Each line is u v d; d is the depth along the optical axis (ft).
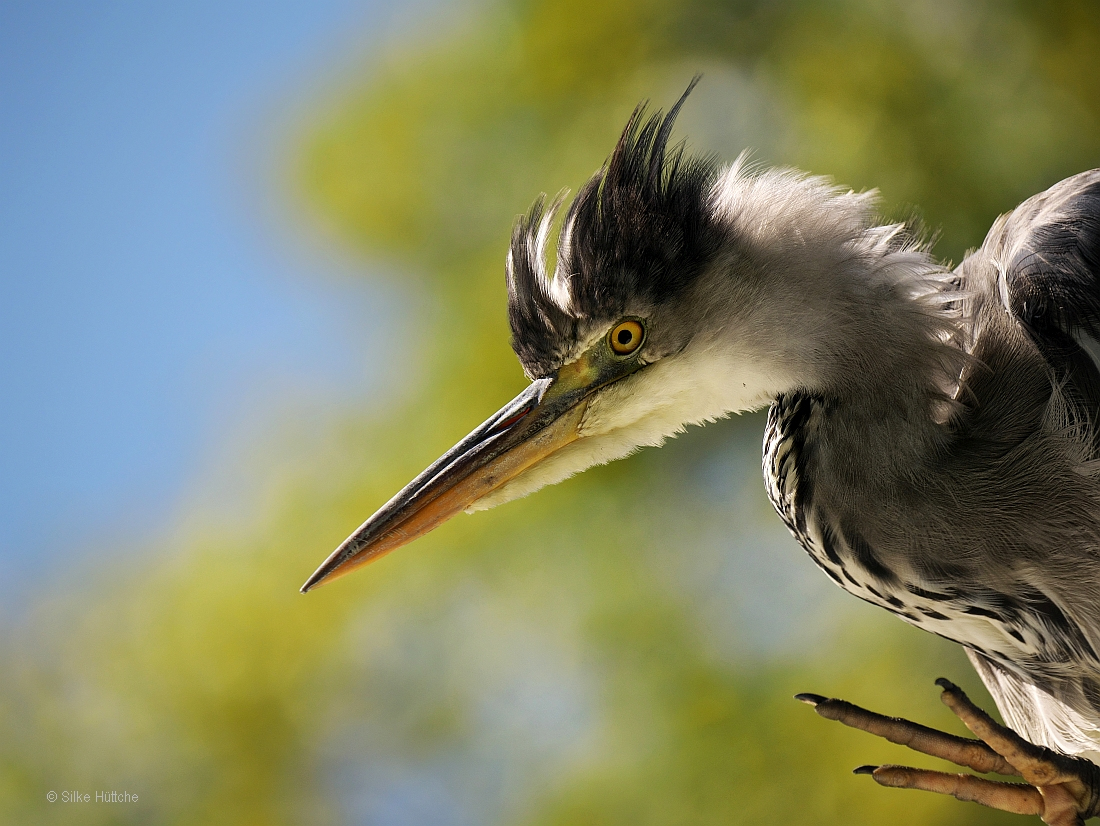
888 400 13.78
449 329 35.06
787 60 37.01
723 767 30.99
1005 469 13.47
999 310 14.78
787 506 14.82
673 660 32.45
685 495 34.42
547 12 37.81
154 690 34.32
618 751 32.27
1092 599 13.43
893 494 13.65
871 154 35.65
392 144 38.17
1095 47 35.70
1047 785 13.44
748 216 14.93
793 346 14.26
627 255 15.19
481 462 16.22
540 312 15.83
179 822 33.86
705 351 14.98
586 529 33.76
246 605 34.12
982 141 35.73
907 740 13.52
